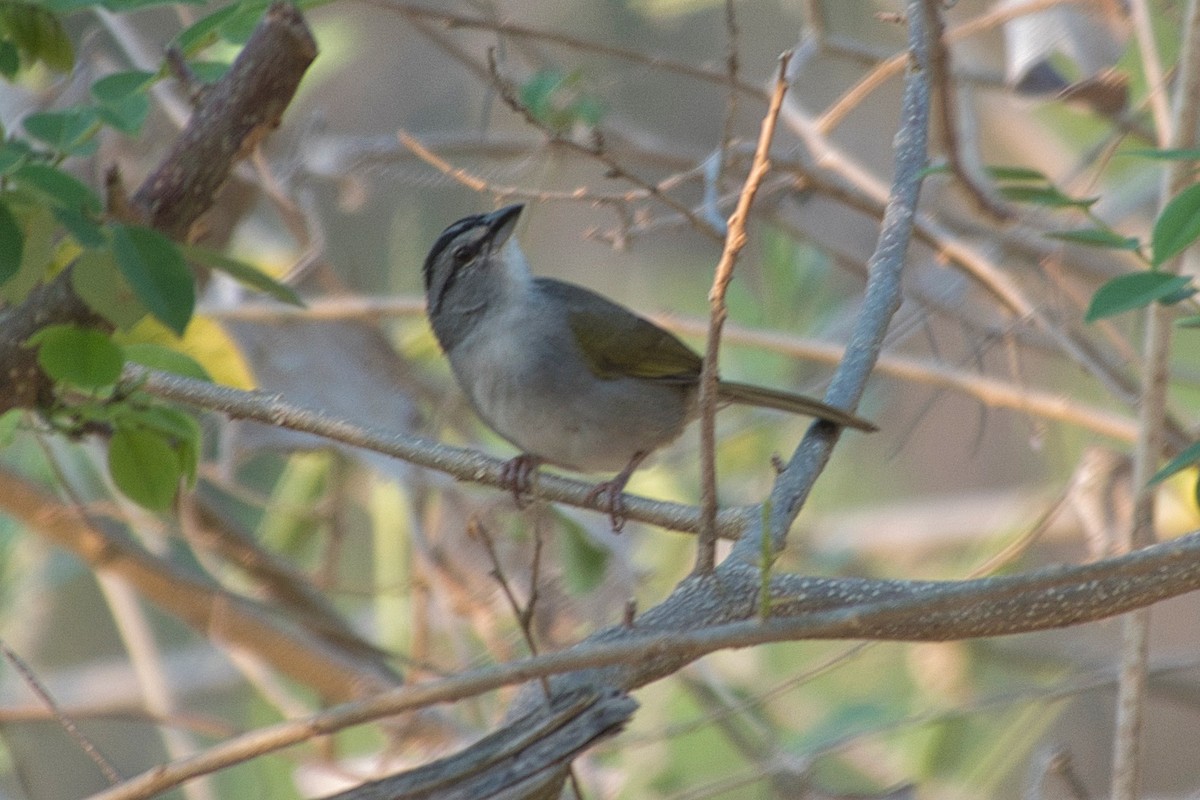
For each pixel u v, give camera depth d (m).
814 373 15.20
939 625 6.21
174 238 7.30
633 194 9.72
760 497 14.23
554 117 10.78
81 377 6.76
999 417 18.52
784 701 14.43
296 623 12.13
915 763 13.20
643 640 5.10
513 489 8.24
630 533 13.81
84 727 15.87
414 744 11.77
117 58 14.12
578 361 9.11
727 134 8.79
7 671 15.50
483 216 9.41
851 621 5.09
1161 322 7.91
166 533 11.41
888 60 12.02
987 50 16.23
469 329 9.30
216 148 7.27
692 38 17.73
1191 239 6.16
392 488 13.54
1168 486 11.77
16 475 11.73
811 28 12.14
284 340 12.51
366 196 13.77
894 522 16.08
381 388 12.58
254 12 7.96
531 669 5.10
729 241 5.72
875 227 15.90
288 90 7.31
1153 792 18.23
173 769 5.38
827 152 12.02
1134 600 6.18
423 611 12.13
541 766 5.34
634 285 17.12
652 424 9.27
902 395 18.73
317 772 12.29
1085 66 11.16
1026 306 11.68
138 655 12.66
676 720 13.09
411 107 18.19
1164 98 10.09
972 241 13.82
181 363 8.31
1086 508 11.29
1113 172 15.45
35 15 7.98
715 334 5.81
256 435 11.58
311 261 12.70
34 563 14.59
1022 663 13.90
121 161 12.57
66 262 8.05
